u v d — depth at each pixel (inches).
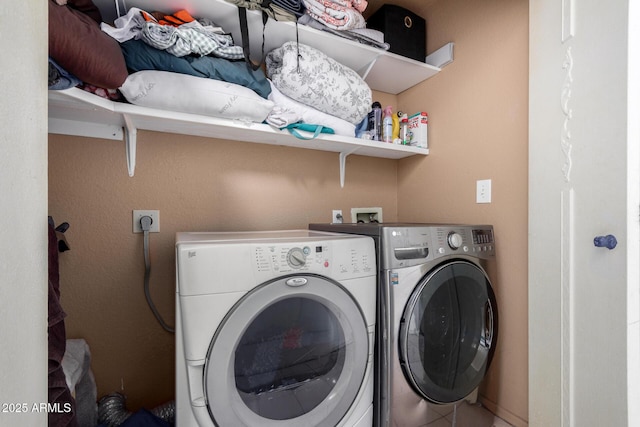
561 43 43.0
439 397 45.1
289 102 55.2
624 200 35.6
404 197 79.2
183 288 32.1
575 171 40.9
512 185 52.9
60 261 49.8
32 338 18.6
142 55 41.9
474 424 49.9
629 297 35.5
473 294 50.1
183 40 43.0
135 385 54.4
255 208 65.6
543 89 45.4
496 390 53.4
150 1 45.2
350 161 76.5
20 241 17.2
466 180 61.7
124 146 53.8
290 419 37.6
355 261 41.1
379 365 43.0
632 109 35.6
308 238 42.3
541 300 45.4
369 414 42.2
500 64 55.3
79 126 50.4
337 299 39.3
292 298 38.4
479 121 59.1
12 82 16.3
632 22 35.5
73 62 32.7
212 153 61.3
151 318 55.8
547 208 44.7
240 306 33.4
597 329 38.3
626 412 35.3
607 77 37.3
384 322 42.3
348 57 62.6
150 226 55.5
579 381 40.3
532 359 46.6
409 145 72.4
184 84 44.3
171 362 56.9
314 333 40.7
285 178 68.7
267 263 35.3
